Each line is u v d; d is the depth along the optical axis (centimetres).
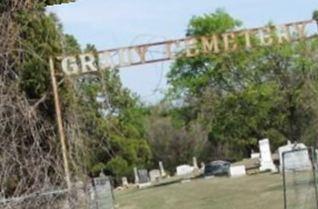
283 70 8369
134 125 7506
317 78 7106
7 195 1418
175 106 10356
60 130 1570
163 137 11000
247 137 9094
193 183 5578
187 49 1984
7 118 1407
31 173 1436
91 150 1661
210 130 9569
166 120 11081
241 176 5631
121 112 2055
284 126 8506
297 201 2295
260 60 8694
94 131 1681
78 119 1628
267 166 5881
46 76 1590
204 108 9600
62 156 1545
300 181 2297
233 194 3859
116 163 4403
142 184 6638
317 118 6341
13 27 1490
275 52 8325
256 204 3183
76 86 1678
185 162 10938
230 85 9238
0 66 1449
